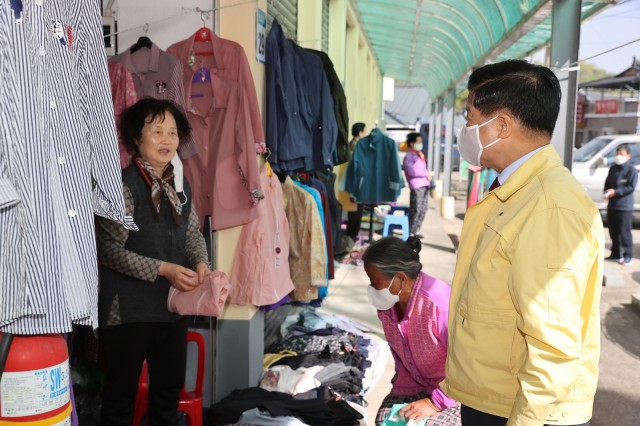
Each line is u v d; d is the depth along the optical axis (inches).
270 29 170.2
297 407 135.0
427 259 337.4
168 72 136.2
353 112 436.8
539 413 60.7
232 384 148.9
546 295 60.9
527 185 68.4
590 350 66.8
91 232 74.2
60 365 74.4
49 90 69.9
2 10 65.9
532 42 367.2
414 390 115.2
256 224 144.2
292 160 166.1
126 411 115.8
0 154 66.7
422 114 1214.9
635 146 467.2
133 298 111.6
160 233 113.5
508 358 67.4
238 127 138.9
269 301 146.2
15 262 67.9
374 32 512.1
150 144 111.0
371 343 188.2
